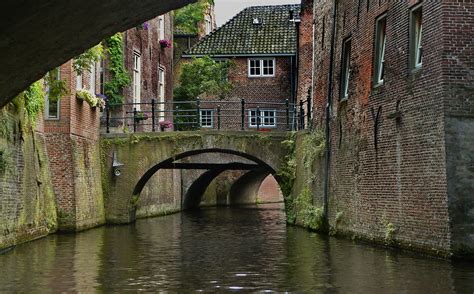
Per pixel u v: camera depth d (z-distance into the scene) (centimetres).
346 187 1791
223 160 2956
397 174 1437
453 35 1234
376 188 1559
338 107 1884
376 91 1566
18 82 812
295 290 986
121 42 2722
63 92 1859
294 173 2395
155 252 1527
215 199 4384
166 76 3616
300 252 1480
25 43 710
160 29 3509
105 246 1645
